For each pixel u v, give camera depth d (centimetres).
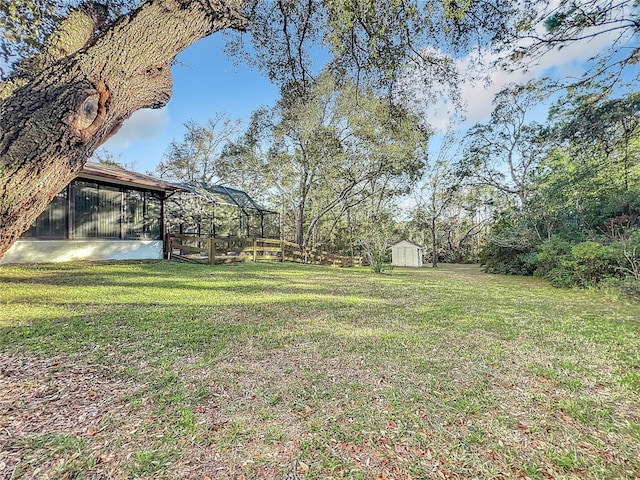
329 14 367
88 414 213
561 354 338
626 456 181
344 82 495
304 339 375
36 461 169
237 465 172
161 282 747
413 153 1681
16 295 550
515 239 1281
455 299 670
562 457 180
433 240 2322
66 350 319
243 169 2020
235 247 1377
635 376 280
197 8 158
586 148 700
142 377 267
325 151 1711
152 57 149
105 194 1052
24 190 113
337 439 195
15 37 164
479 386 264
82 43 159
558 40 379
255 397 241
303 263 1622
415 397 245
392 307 572
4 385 247
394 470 170
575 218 1144
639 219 964
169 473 164
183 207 1523
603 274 849
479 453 184
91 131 130
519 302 646
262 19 407
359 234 2509
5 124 114
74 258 965
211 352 325
